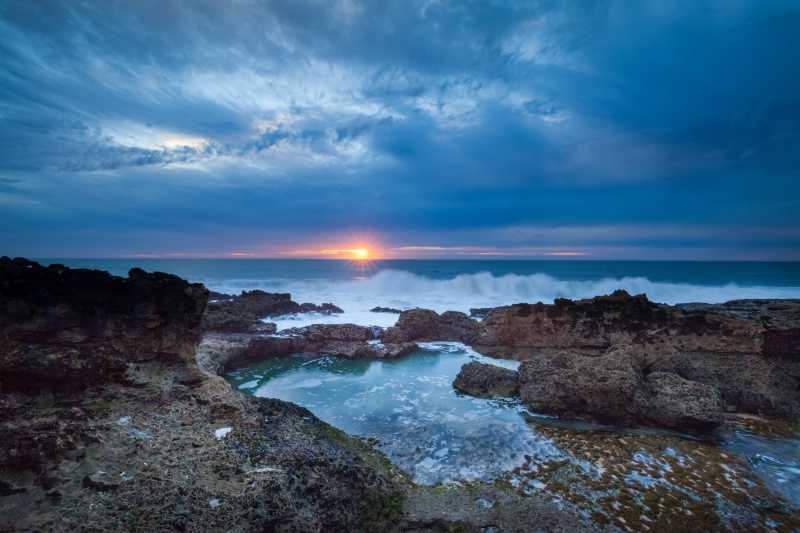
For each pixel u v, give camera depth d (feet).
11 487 18.60
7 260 27.86
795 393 41.09
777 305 57.47
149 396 29.25
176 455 22.98
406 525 21.74
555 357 45.57
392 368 55.77
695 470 28.37
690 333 47.62
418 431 35.06
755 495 25.44
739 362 44.42
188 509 18.76
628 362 40.27
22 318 26.96
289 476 22.17
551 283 143.23
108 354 29.81
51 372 26.58
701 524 22.62
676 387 37.14
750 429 36.04
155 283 34.06
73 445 21.45
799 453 31.73
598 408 37.73
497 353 61.16
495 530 21.12
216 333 66.69
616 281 144.36
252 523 18.62
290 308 96.43
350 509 21.93
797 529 22.38
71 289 29.45
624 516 23.15
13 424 22.09
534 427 36.04
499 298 122.42
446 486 26.30
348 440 31.19
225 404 29.81
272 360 59.00
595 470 28.35
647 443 32.58
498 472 28.17
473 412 39.86
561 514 22.54
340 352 61.52
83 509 18.06
